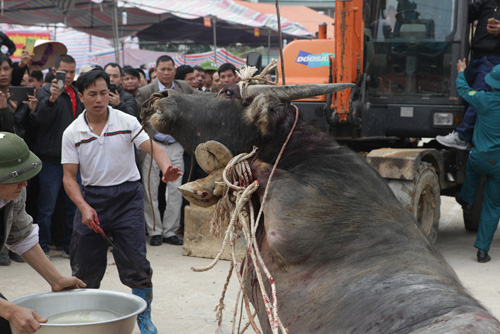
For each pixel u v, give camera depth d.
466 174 7.77
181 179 8.05
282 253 2.31
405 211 2.51
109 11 16.02
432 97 7.71
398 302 1.92
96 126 4.62
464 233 8.72
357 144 8.49
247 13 14.82
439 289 1.94
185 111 2.81
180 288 6.16
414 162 6.89
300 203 2.33
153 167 7.92
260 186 2.53
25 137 7.18
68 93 7.30
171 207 8.10
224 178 2.66
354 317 2.00
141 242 4.71
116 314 3.44
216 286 6.22
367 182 2.46
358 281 2.11
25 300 3.34
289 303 2.29
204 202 2.87
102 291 3.51
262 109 2.54
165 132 2.84
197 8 13.84
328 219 2.30
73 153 4.60
